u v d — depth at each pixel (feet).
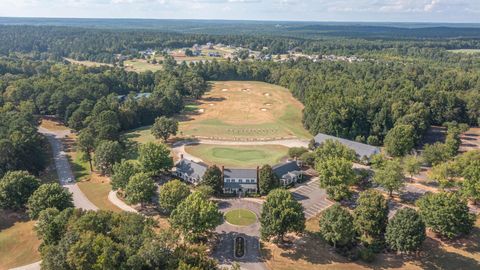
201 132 489.26
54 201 254.06
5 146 341.21
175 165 358.64
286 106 618.03
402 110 483.10
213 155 405.18
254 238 250.98
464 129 492.54
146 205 293.23
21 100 538.06
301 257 232.32
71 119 482.28
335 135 465.88
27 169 355.15
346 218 230.07
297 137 475.72
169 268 183.01
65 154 422.82
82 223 203.41
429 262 228.84
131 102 540.52
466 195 287.07
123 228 205.57
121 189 312.09
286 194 243.40
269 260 229.04
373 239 244.83
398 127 406.41
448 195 250.57
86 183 342.23
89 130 414.82
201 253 195.31
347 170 291.17
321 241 248.11
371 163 360.69
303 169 363.56
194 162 344.28
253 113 580.30
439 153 363.76
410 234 224.33
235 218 274.36
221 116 566.36
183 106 608.60
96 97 574.56
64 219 217.36
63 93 532.32
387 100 506.89
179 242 236.43
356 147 396.16
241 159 393.91
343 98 499.92
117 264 183.11
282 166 336.08
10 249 236.02
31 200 256.93
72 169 380.37
